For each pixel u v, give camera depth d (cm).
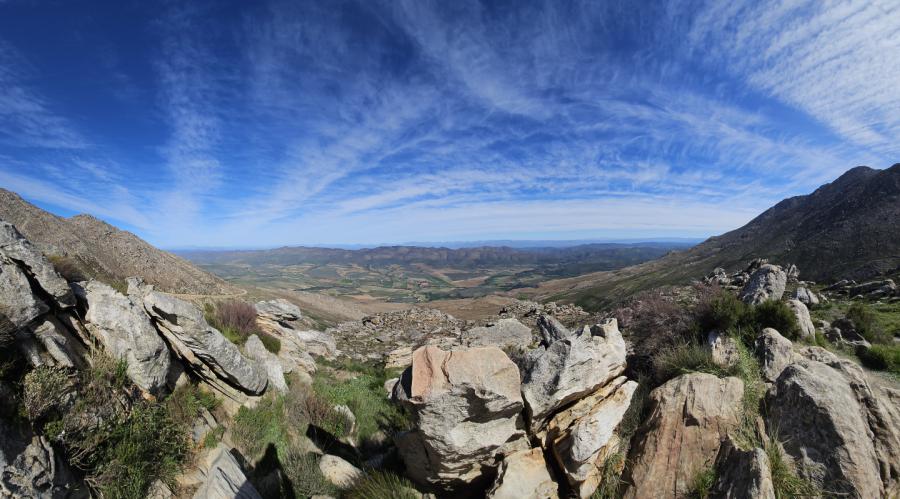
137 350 777
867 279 5706
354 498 733
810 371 655
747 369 754
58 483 568
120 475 646
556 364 702
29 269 689
